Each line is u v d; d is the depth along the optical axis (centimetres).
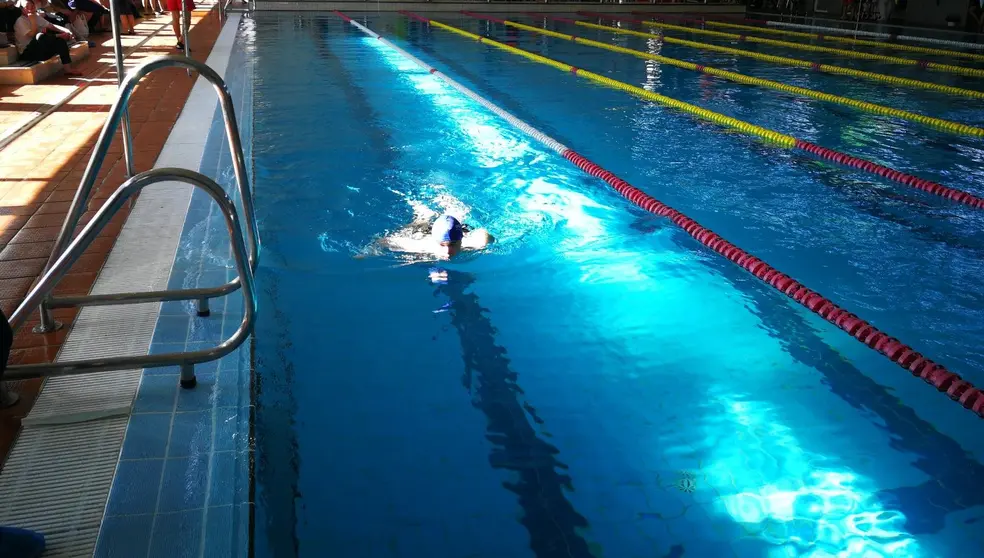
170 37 1014
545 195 414
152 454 181
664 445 207
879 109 672
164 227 323
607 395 230
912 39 1280
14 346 223
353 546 165
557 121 598
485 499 182
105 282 267
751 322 280
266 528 168
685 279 314
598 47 1113
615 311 284
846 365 252
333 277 300
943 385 238
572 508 181
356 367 238
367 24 1360
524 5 1722
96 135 465
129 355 217
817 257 339
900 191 436
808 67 943
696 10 1823
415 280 302
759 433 214
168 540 155
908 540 174
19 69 622
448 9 1697
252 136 506
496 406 222
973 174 469
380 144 505
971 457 205
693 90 756
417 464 194
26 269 272
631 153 505
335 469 190
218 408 201
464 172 449
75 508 162
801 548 170
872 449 208
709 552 169
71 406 197
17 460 176
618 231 365
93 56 796
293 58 896
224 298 265
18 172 385
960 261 336
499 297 292
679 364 250
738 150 519
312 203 381
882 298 300
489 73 838
